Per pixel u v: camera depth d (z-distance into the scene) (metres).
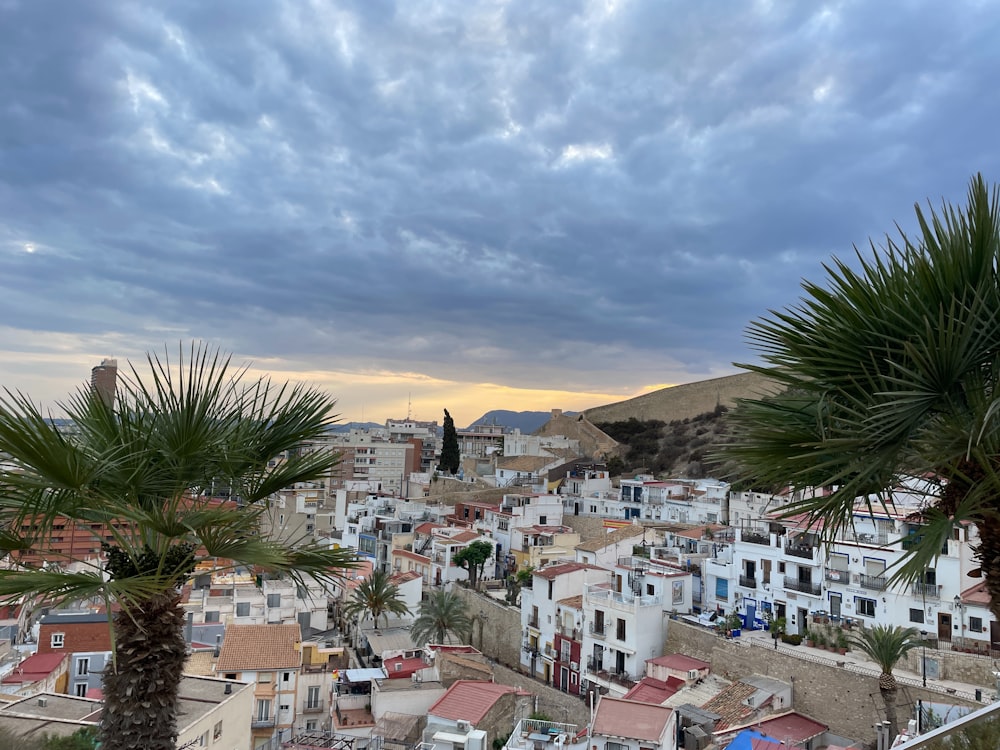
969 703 32.34
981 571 7.03
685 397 171.25
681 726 35.34
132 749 8.48
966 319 6.40
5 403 7.40
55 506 8.19
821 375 7.11
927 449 6.47
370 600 56.78
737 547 50.28
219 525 8.82
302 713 43.19
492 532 77.81
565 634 51.38
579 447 149.00
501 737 33.72
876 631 35.84
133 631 8.70
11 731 21.03
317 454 10.03
